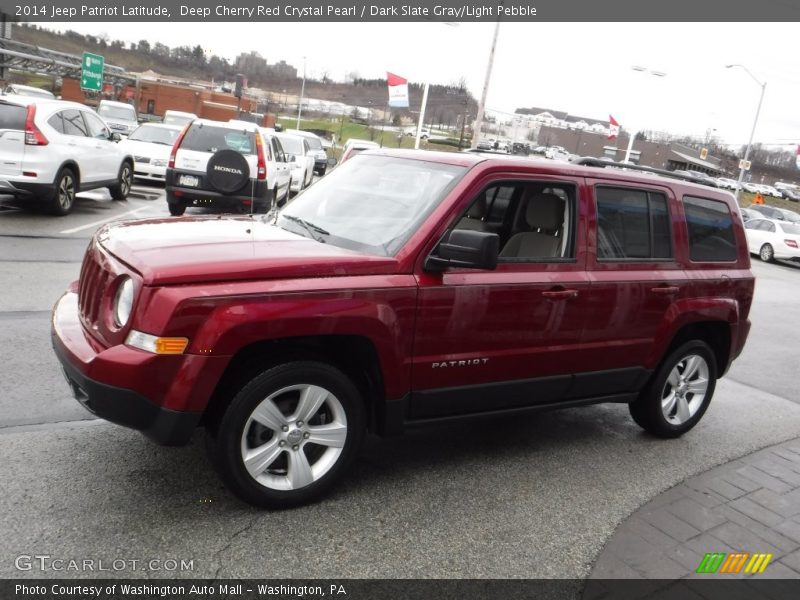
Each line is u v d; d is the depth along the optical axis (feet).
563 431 17.54
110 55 412.16
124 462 12.78
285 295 10.89
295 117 371.35
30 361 17.37
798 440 18.95
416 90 347.36
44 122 37.24
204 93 241.35
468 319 12.80
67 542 10.22
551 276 13.92
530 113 445.37
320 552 10.77
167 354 10.25
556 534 12.23
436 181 13.37
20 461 12.40
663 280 15.83
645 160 308.60
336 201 14.08
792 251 80.02
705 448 17.52
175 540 10.58
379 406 12.53
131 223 13.43
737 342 18.28
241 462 11.18
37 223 36.96
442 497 13.04
